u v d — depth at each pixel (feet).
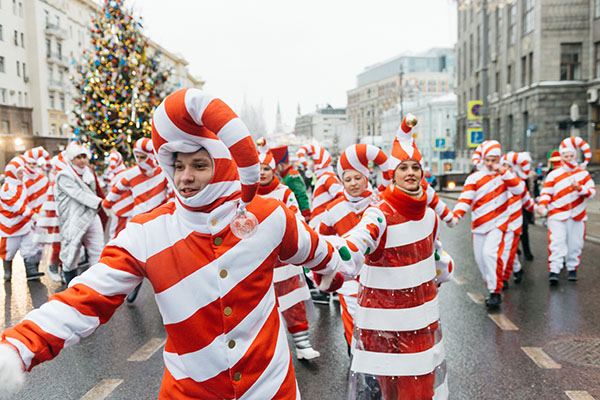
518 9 128.36
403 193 10.41
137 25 59.26
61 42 176.86
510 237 23.93
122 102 57.11
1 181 81.46
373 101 461.37
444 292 25.35
